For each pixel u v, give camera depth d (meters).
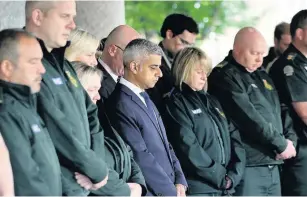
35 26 13.99
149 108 16.30
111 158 14.83
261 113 18.88
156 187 15.81
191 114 17.55
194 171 17.38
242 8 38.25
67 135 13.37
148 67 16.12
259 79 19.20
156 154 16.09
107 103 16.11
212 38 37.75
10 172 12.48
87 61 15.62
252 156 18.77
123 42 17.20
